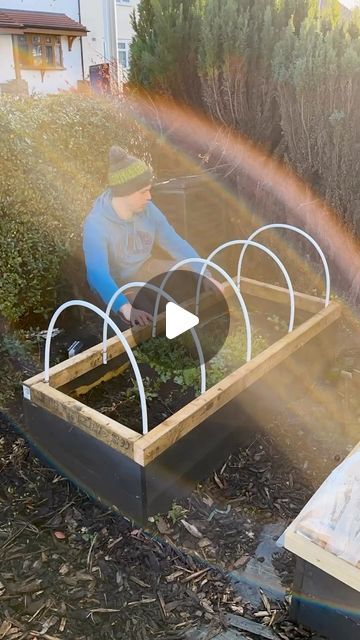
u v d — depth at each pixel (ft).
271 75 10.48
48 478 6.78
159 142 13.28
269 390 7.54
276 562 5.67
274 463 7.00
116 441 5.73
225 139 12.08
